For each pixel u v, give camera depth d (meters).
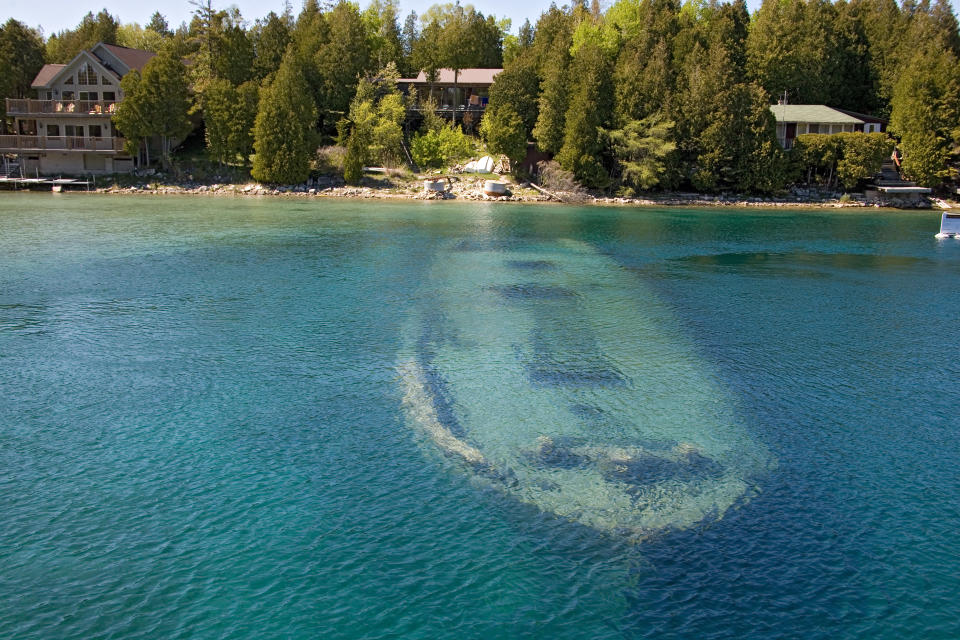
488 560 10.41
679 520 11.55
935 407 16.42
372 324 22.22
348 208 54.69
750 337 21.86
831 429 15.15
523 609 9.42
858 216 58.84
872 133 68.56
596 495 12.24
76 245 34.62
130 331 20.81
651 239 42.84
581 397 16.59
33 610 9.23
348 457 13.37
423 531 11.09
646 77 66.62
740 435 14.74
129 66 70.62
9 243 34.69
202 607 9.35
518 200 64.75
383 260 32.94
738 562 10.48
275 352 19.23
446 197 64.69
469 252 35.94
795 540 11.05
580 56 67.62
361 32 76.44
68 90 69.25
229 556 10.38
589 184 67.62
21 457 13.08
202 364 18.14
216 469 12.81
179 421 14.73
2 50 70.31
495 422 15.08
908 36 81.50
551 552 10.64
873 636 9.07
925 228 50.41
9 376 17.00
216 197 61.69
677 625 9.19
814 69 81.62
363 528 11.13
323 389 16.66
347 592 9.70
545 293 27.34
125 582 9.80
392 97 71.25
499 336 21.39
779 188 68.88
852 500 12.25
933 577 10.23
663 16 77.38
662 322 23.48
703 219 54.62
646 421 15.33
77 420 14.69
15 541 10.59
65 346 19.31
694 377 18.16
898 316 24.69
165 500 11.78
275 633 8.95
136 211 49.28
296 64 67.44
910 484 12.84
